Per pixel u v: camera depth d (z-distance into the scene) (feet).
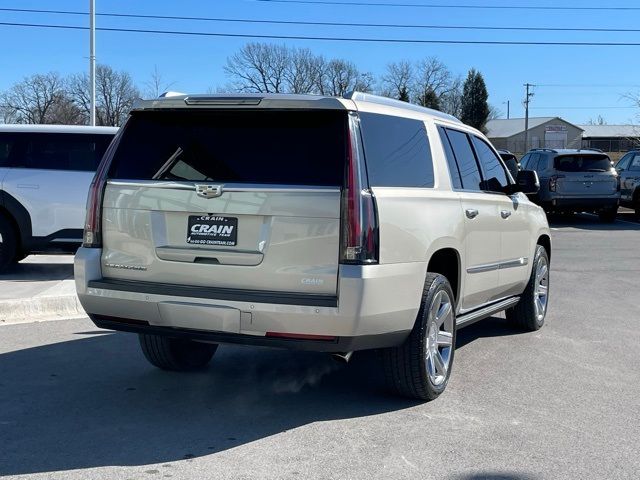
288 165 14.19
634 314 27.63
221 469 12.69
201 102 14.88
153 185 14.89
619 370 19.70
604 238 54.24
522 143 376.07
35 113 232.12
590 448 13.99
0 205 32.48
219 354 21.07
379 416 15.61
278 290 13.96
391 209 14.38
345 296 13.43
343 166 13.82
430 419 15.47
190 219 14.56
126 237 15.23
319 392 17.34
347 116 14.23
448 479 12.43
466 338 23.41
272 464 12.94
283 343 13.91
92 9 81.56
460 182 18.40
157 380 18.17
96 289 15.20
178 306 14.26
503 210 20.57
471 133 20.47
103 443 13.87
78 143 32.94
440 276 16.34
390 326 14.46
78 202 32.58
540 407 16.44
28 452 13.38
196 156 14.92
